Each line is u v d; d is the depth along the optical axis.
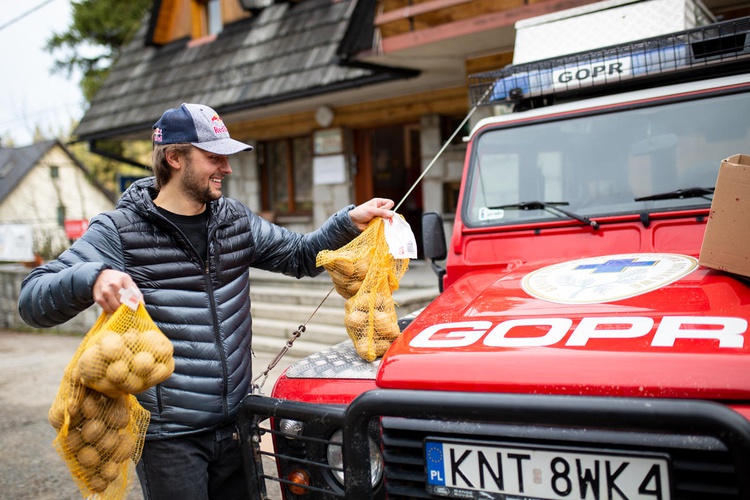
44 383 7.14
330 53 9.23
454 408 1.76
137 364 1.89
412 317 2.89
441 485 1.83
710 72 3.08
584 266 2.50
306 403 2.11
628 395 1.66
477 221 3.07
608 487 1.63
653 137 2.85
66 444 1.98
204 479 2.36
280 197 11.71
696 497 1.56
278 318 7.91
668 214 2.69
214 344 2.38
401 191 11.18
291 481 2.22
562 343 1.86
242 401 2.25
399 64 7.88
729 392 1.58
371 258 2.46
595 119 3.00
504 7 6.28
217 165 2.36
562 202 2.95
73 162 27.80
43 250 13.63
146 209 2.27
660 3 3.32
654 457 1.58
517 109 3.52
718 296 1.98
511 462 1.74
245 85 10.18
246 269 2.61
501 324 2.08
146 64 13.03
